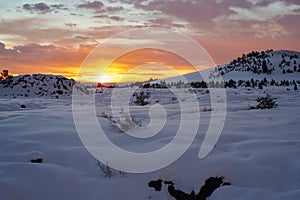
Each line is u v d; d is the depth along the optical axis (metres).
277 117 12.50
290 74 115.12
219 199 5.11
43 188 5.41
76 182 5.59
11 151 7.04
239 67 145.50
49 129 9.09
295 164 5.79
